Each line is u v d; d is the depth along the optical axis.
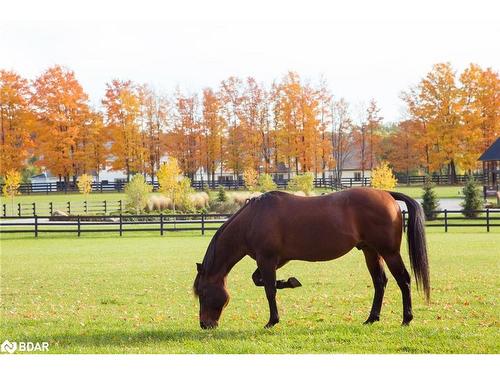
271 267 8.98
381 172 43.25
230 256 9.25
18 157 65.44
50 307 11.72
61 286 14.55
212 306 9.16
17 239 29.14
